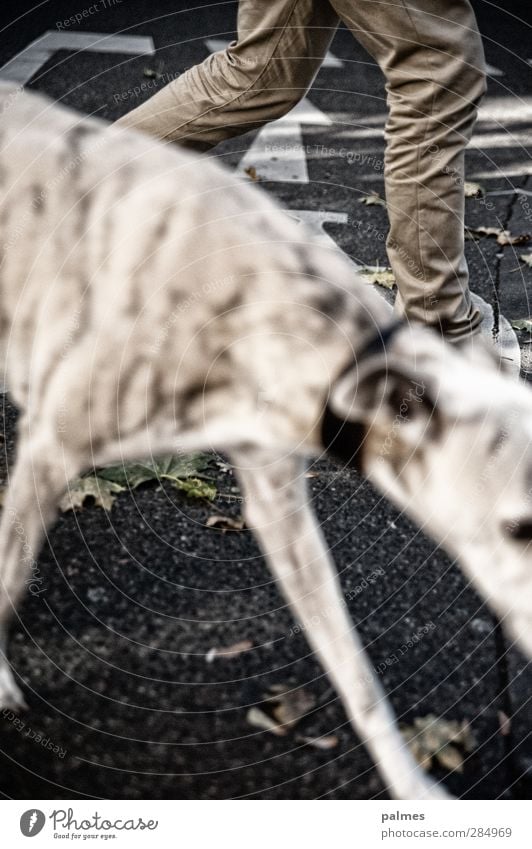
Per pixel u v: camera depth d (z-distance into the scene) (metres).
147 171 1.35
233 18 6.63
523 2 8.20
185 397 1.26
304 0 2.35
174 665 1.84
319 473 2.42
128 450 1.39
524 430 0.97
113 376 1.31
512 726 1.76
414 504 1.03
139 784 1.60
